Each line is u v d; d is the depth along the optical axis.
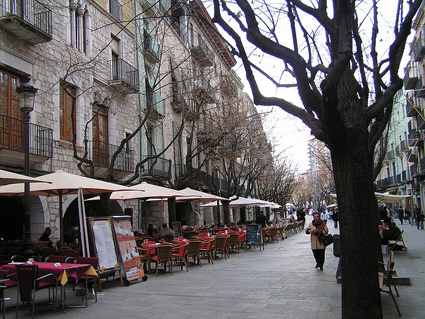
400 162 48.22
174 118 28.08
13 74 13.85
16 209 15.12
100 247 9.78
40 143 14.33
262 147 31.81
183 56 26.78
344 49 4.62
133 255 10.81
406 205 45.47
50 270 7.56
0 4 13.29
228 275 11.17
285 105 5.71
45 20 15.05
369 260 4.82
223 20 5.36
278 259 14.66
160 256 11.80
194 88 21.48
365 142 5.02
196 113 21.05
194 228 24.56
